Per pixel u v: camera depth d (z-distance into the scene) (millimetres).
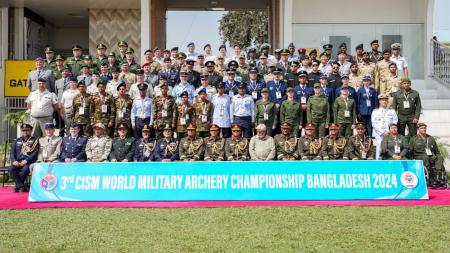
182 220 6945
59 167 8523
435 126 13969
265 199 8320
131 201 8305
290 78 11797
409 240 5930
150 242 5855
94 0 18672
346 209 7656
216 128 10352
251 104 11086
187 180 8406
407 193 8414
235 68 12039
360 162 8477
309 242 5840
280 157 10242
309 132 10367
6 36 19250
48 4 19188
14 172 9875
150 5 16531
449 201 8320
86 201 8344
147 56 12180
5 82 17250
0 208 7957
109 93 11188
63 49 23484
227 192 8352
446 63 16203
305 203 8102
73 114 11070
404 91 11258
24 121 12227
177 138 10875
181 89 11422
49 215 7387
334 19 17297
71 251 5539
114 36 20000
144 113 10938
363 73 12164
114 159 10398
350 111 11039
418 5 17141
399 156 10453
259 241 5879
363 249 5578
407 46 17203
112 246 5711
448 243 5805
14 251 5551
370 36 17328
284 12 16422
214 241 5879
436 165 10422
